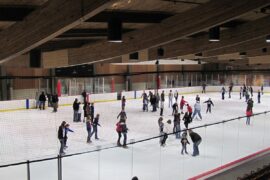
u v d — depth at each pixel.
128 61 22.77
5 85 27.42
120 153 12.32
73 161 11.80
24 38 9.05
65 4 7.28
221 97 35.62
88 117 15.86
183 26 10.64
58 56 17.95
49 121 20.69
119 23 9.76
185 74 40.81
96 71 33.44
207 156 13.29
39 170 11.09
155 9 10.34
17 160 12.62
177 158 12.88
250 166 13.16
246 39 13.86
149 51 20.31
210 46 16.12
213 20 9.48
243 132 16.38
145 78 38.19
